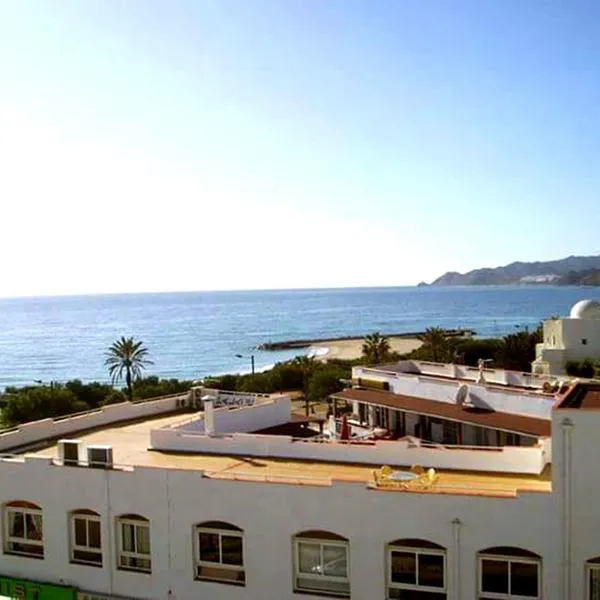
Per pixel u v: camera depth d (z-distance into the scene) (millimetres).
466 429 34625
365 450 26391
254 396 38250
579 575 20203
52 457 27031
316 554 22438
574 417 20219
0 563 26312
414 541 21422
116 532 24734
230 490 23156
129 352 98438
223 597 23266
